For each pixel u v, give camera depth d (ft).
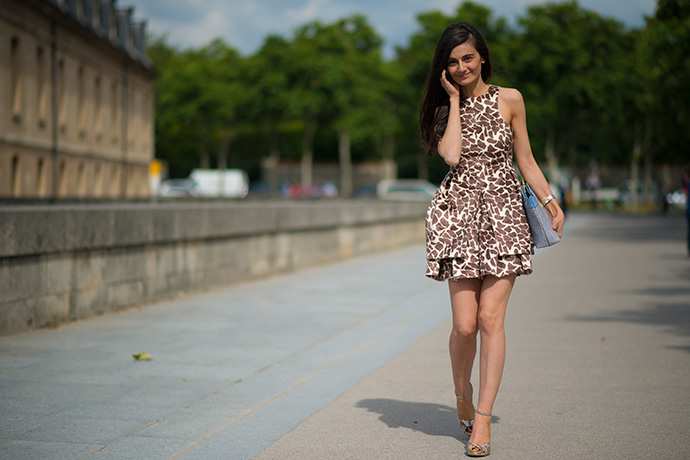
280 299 39.06
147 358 24.45
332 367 23.85
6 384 21.18
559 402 19.65
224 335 28.89
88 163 175.63
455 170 16.53
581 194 277.64
